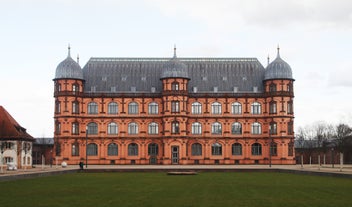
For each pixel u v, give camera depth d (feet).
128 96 468.34
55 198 154.30
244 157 469.16
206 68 485.97
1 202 143.95
